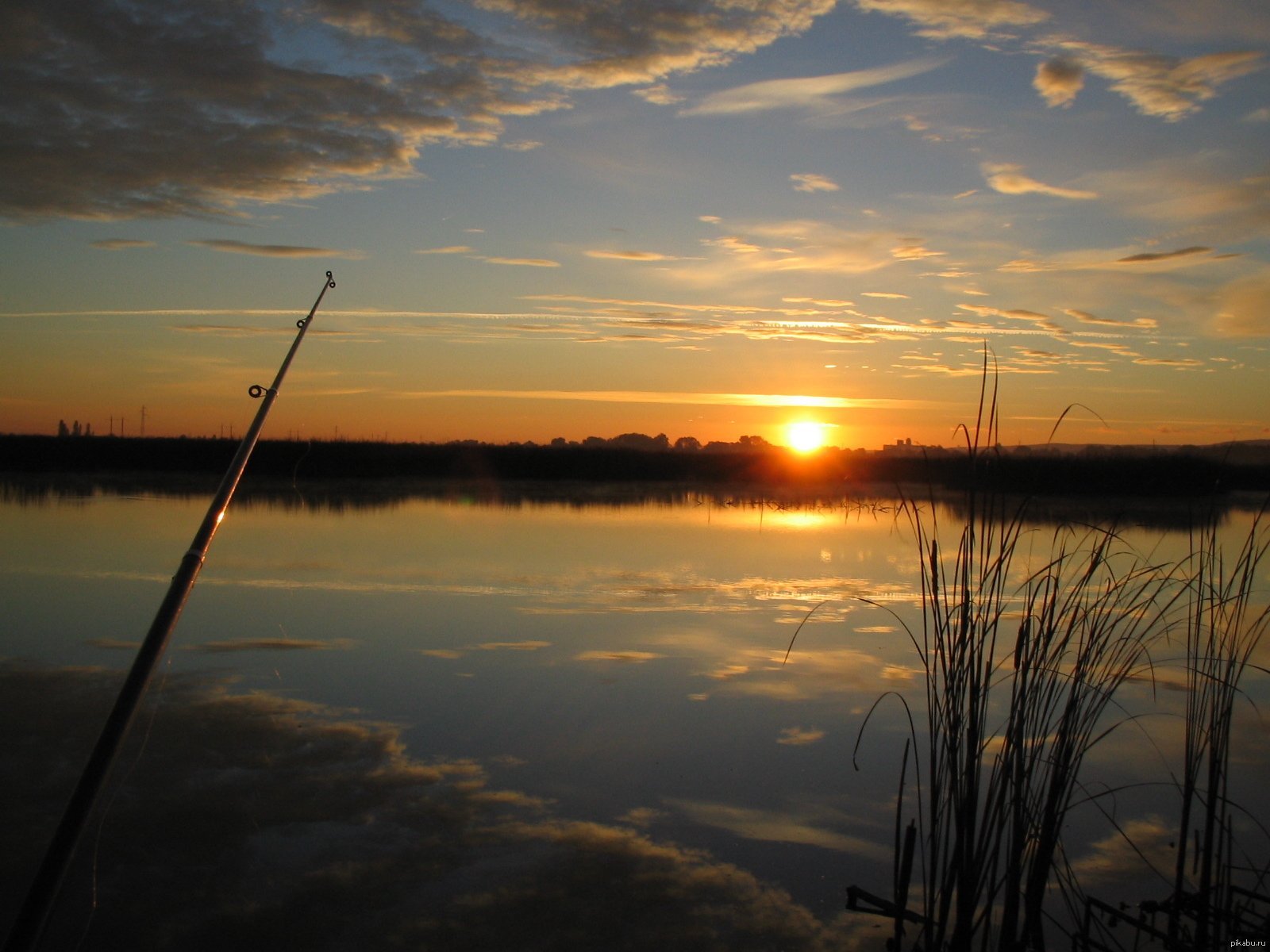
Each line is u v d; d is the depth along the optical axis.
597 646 7.14
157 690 5.95
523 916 3.62
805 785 4.77
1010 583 8.58
